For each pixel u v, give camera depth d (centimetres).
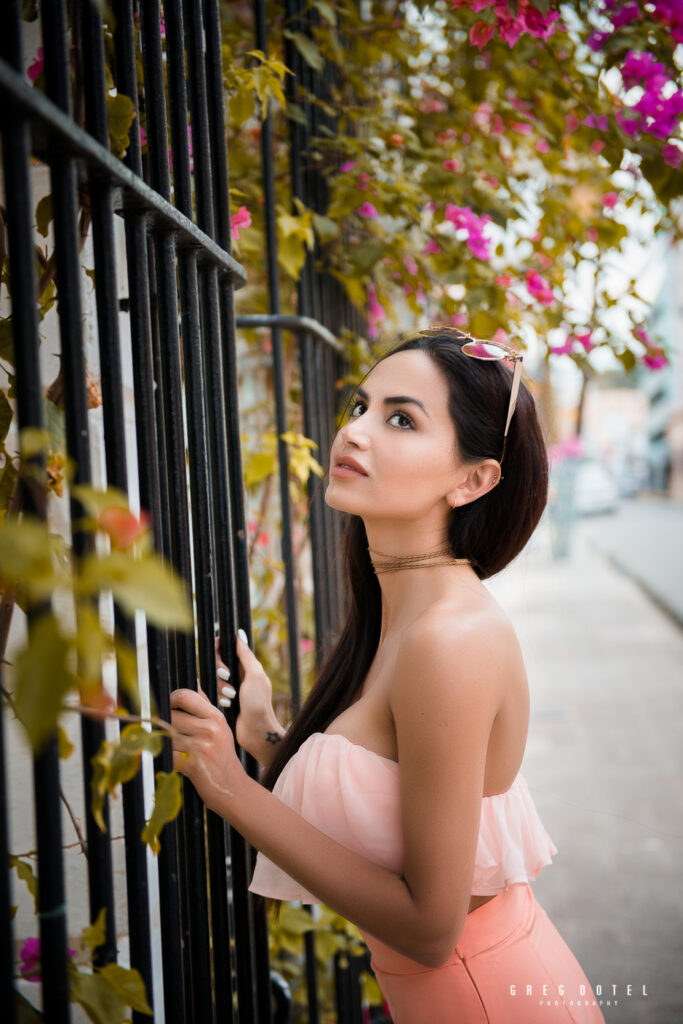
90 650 60
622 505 3366
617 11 235
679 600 1040
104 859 89
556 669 754
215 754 120
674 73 238
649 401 3972
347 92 298
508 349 149
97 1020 85
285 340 321
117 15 104
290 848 123
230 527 147
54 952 78
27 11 138
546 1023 141
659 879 376
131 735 84
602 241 338
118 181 96
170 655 124
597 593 1162
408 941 124
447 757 124
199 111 132
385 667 145
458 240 290
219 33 140
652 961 312
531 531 154
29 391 76
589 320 341
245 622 149
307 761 142
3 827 69
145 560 63
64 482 145
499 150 318
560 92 259
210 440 136
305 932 219
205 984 121
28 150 77
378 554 152
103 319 96
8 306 156
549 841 159
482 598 143
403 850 130
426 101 328
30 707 58
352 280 287
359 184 264
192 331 126
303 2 261
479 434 144
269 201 212
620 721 598
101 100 94
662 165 244
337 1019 237
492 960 142
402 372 144
